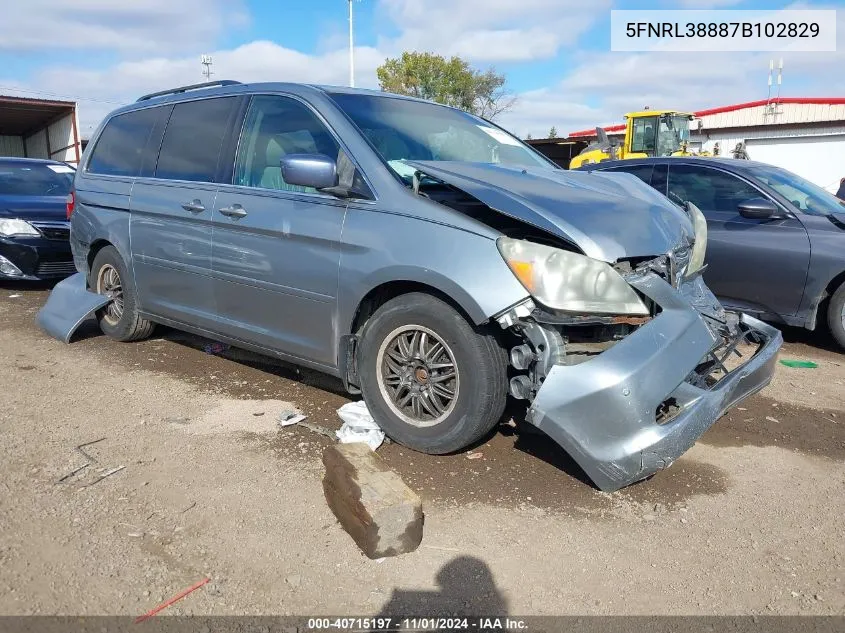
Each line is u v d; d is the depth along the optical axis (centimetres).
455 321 322
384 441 369
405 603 245
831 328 582
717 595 255
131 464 338
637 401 285
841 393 483
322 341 379
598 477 293
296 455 353
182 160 471
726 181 637
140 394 437
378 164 361
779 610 247
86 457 344
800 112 2711
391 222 341
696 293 376
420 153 393
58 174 949
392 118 410
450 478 333
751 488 337
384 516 268
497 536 287
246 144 429
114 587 246
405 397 355
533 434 384
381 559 269
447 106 477
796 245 577
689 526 300
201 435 375
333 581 255
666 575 266
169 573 255
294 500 309
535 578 261
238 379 470
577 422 291
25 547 267
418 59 4744
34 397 427
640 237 322
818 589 260
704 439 395
